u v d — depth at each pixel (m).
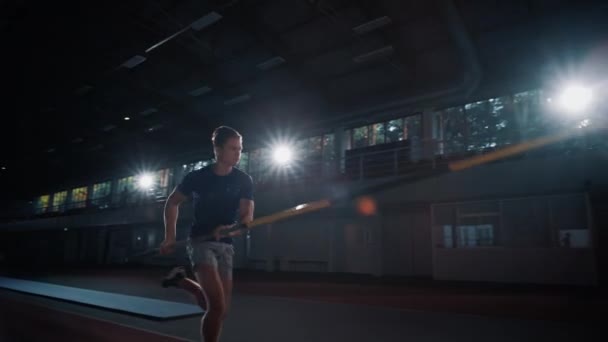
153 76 20.77
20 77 20.55
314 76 18.92
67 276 19.33
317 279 15.98
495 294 10.44
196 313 7.24
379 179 16.11
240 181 2.91
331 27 15.79
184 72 20.11
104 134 29.92
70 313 7.63
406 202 15.42
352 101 19.92
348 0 14.23
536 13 13.23
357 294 10.79
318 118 20.98
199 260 2.65
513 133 14.92
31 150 34.12
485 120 16.23
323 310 7.95
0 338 5.29
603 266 13.16
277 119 22.92
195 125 26.08
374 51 16.19
